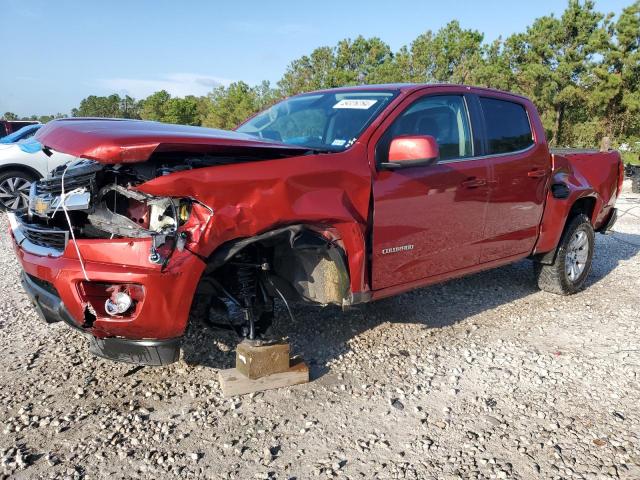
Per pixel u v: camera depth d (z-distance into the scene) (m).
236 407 3.43
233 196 3.10
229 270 3.53
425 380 3.85
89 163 3.31
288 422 3.29
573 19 25.64
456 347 4.43
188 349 4.14
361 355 4.21
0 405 3.39
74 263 3.04
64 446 3.01
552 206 5.41
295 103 4.86
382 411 3.44
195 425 3.23
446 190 4.23
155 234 2.96
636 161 24.14
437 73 28.34
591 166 6.02
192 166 3.08
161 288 2.97
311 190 3.38
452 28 29.92
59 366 3.90
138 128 3.15
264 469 2.87
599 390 3.79
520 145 5.10
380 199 3.77
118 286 3.02
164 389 3.62
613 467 2.95
